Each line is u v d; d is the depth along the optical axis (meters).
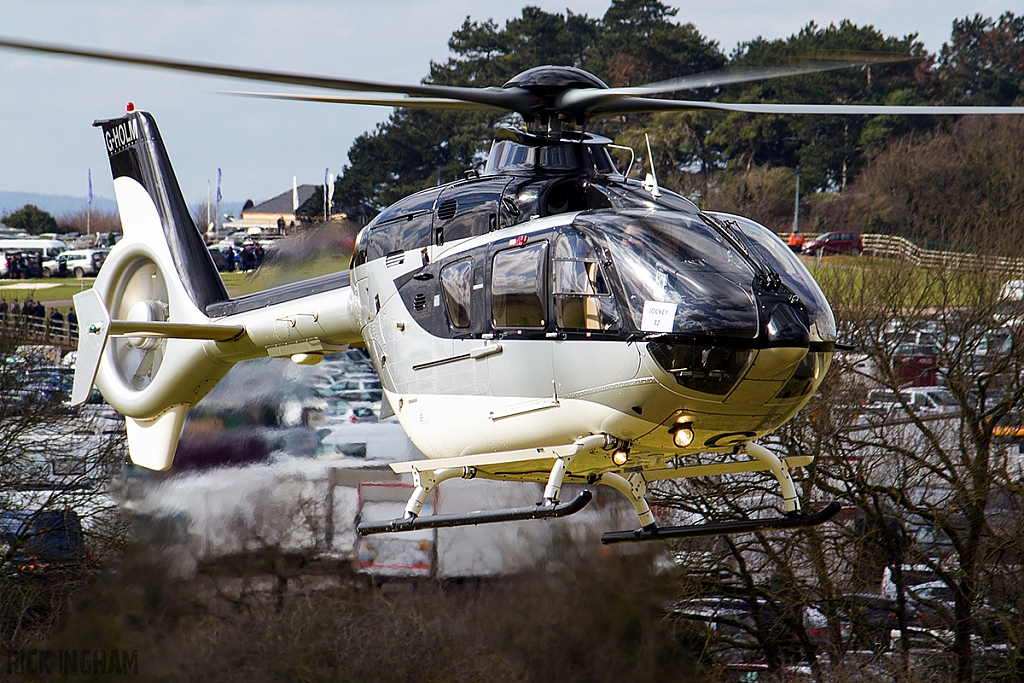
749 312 29.05
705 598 72.69
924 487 75.06
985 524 73.12
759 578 76.88
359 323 40.28
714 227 31.30
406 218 37.38
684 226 31.08
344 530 75.88
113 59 29.03
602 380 30.39
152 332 45.25
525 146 36.12
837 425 75.50
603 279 30.41
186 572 75.31
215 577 74.69
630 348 29.64
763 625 72.31
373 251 38.34
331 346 43.97
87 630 71.44
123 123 54.34
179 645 69.19
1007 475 73.94
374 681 64.19
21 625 75.38
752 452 33.97
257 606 71.88
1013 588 71.06
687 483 73.56
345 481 78.06
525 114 37.09
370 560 72.69
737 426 31.19
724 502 74.81
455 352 34.25
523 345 31.95
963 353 78.62
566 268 30.98
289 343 45.19
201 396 51.78
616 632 68.25
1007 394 77.12
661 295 29.45
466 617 68.00
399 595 69.56
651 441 31.64
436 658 65.56
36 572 78.25
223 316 48.12
